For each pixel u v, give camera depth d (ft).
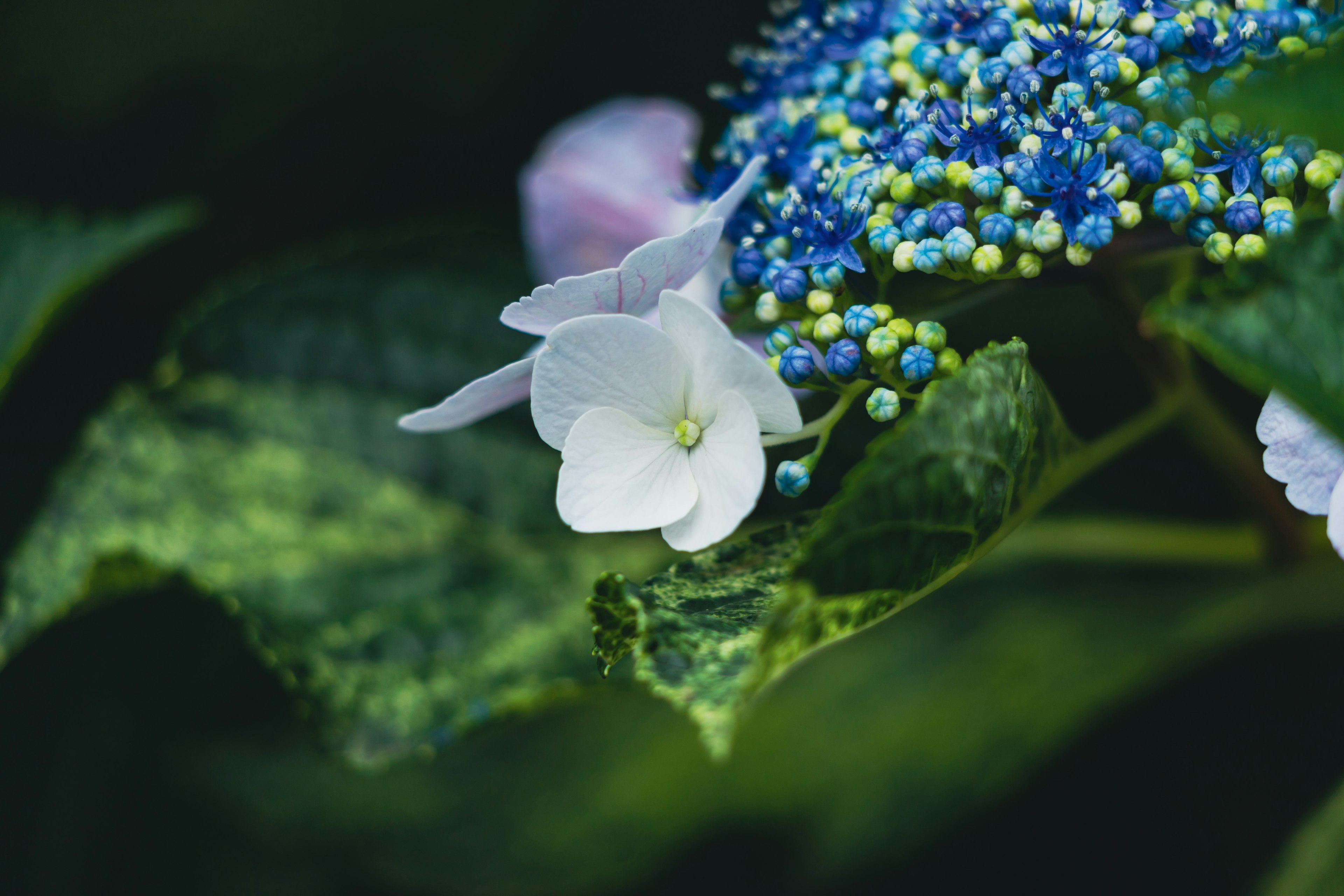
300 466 1.49
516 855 1.49
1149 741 1.51
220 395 1.51
